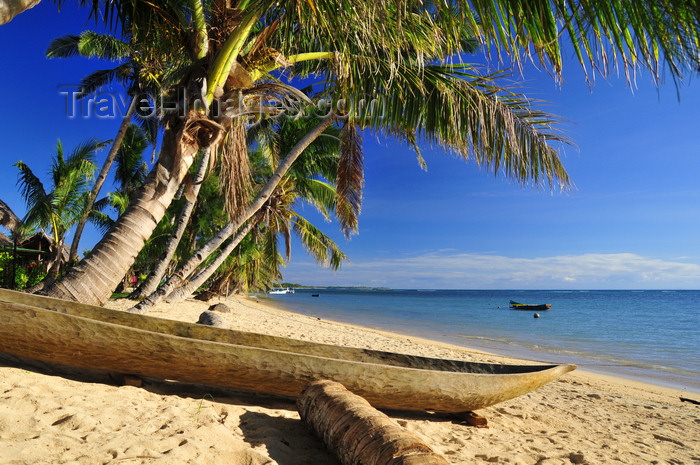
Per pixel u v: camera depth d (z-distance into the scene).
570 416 5.69
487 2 3.04
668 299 90.94
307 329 15.81
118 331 3.24
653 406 7.29
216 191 19.03
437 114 6.30
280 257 20.80
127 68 13.12
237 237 11.03
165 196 5.02
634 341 18.20
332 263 16.75
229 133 5.40
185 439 2.64
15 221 15.23
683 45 2.29
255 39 5.42
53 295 4.49
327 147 13.20
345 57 5.19
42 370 3.50
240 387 3.65
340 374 3.56
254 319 17.67
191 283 10.48
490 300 82.69
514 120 6.08
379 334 17.66
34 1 3.17
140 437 2.56
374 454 2.35
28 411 2.65
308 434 3.22
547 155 6.07
